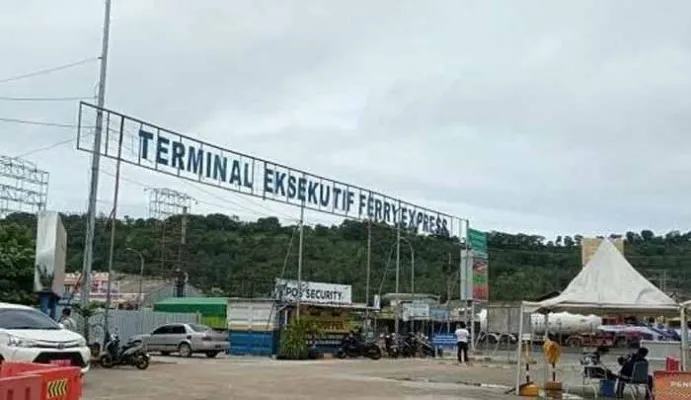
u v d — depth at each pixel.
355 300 64.81
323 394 18.97
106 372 23.50
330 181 31.52
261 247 71.81
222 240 73.75
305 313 40.44
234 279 67.69
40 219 25.39
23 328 16.69
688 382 15.17
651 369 25.22
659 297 21.38
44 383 7.36
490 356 42.84
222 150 26.77
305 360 36.50
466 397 19.44
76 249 66.31
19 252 28.89
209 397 17.41
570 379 27.14
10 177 51.44
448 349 47.62
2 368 8.50
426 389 21.28
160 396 17.28
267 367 28.72
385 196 34.97
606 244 22.75
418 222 37.72
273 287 52.47
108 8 27.27
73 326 24.62
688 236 79.31
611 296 21.39
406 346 42.28
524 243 81.00
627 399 21.12
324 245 70.06
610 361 39.16
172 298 56.91
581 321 57.72
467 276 42.19
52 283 25.08
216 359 34.91
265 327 40.25
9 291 28.27
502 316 23.75
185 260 69.44
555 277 71.06
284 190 29.27
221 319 49.28
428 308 54.72
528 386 21.31
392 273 67.56
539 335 56.75
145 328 40.19
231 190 27.08
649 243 79.25
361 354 39.94
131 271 70.56
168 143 25.09
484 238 43.81
